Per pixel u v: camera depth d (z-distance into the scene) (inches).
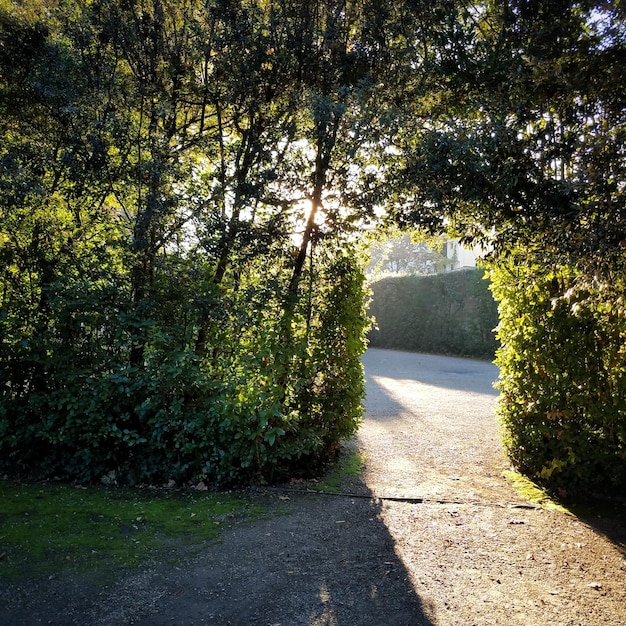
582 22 123.5
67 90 179.6
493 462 220.8
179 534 142.3
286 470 190.5
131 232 184.4
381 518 158.2
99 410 181.2
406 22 160.1
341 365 206.2
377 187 170.6
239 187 179.2
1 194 176.2
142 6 189.3
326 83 180.2
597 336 182.1
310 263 199.5
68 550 129.5
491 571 125.9
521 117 128.3
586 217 119.4
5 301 191.9
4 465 186.7
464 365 591.2
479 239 153.1
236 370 181.6
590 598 114.0
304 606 108.0
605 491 184.4
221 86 189.0
